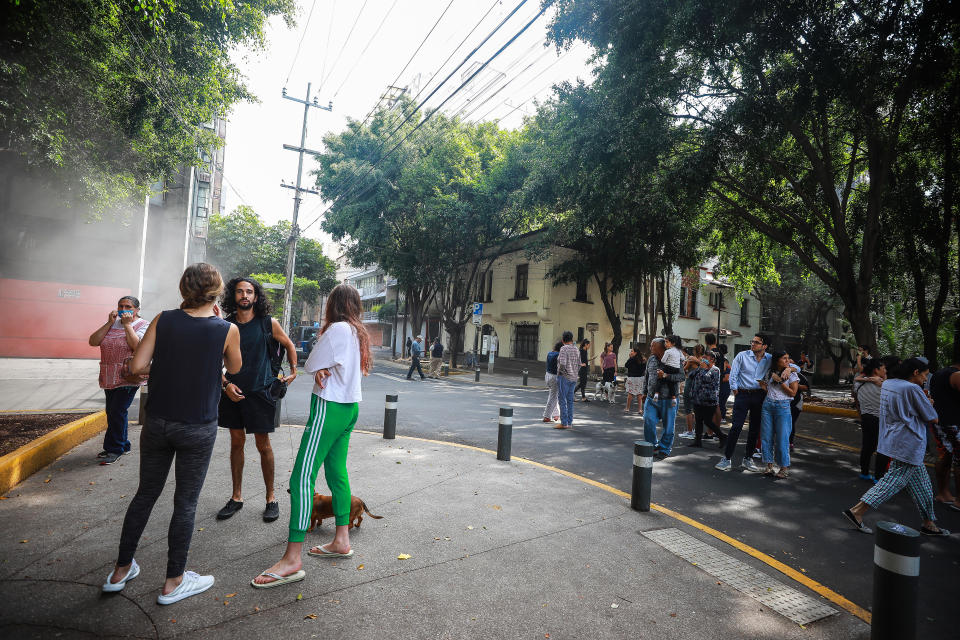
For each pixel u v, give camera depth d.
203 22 9.63
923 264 12.09
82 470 4.82
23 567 2.87
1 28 7.05
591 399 14.53
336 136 24.16
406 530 3.78
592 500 4.77
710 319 29.69
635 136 10.35
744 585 3.26
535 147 18.75
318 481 4.86
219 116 11.97
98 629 2.32
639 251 18.45
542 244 20.94
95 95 8.94
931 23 7.51
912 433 4.51
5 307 16.81
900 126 10.17
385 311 38.00
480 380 20.08
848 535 4.50
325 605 2.67
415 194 21.73
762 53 8.68
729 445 6.79
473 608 2.75
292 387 12.44
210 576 2.81
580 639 2.54
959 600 3.37
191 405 2.60
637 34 9.27
